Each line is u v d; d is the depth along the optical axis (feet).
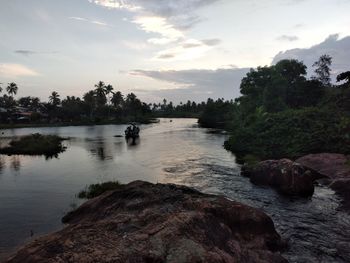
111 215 32.48
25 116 381.60
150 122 407.03
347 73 134.82
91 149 129.90
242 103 227.81
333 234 37.50
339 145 88.22
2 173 79.66
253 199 53.01
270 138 111.34
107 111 465.06
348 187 55.06
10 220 42.60
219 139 173.06
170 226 25.02
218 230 27.37
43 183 67.56
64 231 25.93
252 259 26.13
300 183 55.31
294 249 33.17
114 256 20.54
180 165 90.27
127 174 77.51
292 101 194.18
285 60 214.90
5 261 22.39
